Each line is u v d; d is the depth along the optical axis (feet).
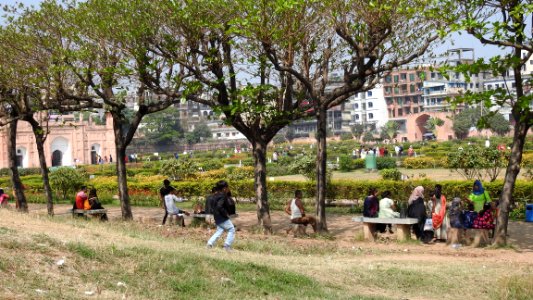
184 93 63.31
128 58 66.49
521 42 53.57
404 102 454.81
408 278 42.63
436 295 39.04
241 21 55.31
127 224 64.18
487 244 57.82
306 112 69.05
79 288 30.89
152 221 75.72
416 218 59.00
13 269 31.37
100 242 41.04
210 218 69.31
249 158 223.71
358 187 89.66
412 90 447.01
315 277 41.06
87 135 299.38
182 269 37.04
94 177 145.48
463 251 54.29
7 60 69.82
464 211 59.52
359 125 459.73
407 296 38.68
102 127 303.89
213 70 65.72
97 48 67.62
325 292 36.88
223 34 62.75
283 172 148.46
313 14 59.06
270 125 67.21
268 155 250.16
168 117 450.30
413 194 60.13
